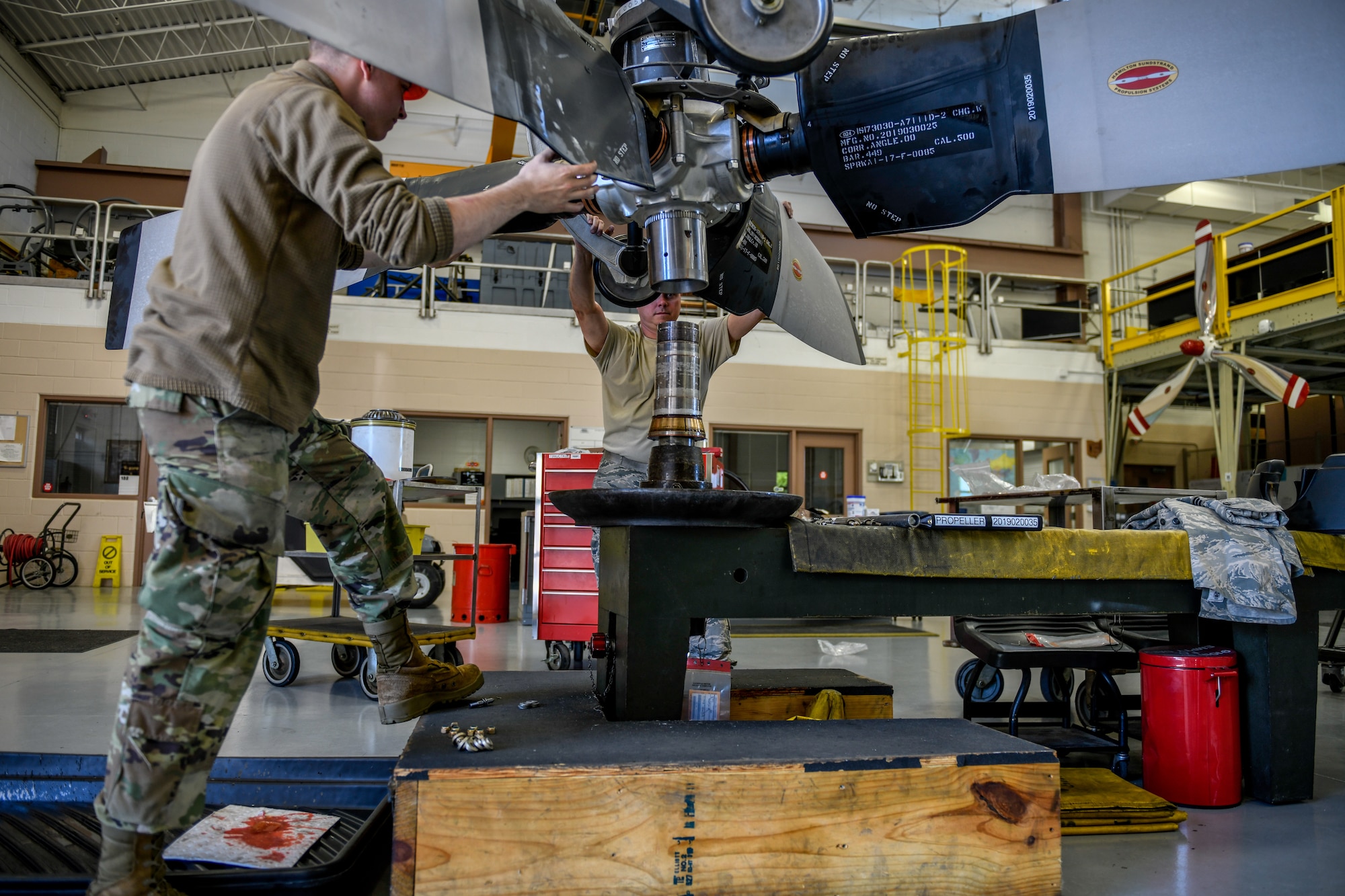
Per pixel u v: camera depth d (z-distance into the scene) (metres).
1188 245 12.82
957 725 1.50
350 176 1.09
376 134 1.31
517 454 10.73
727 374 9.37
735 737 1.38
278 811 1.65
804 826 1.21
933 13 9.97
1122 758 2.22
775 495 1.49
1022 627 2.66
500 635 5.23
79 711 2.75
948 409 9.72
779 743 1.34
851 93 1.28
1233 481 8.16
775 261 1.66
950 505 4.95
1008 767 1.30
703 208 1.40
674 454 1.59
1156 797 1.89
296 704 2.98
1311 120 1.18
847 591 1.64
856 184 1.36
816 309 1.80
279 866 1.37
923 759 1.27
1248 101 1.19
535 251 9.35
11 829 1.56
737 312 1.69
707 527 1.56
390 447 3.38
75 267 9.59
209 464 1.08
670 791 1.18
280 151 1.11
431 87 1.00
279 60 11.05
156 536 1.08
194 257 1.12
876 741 1.36
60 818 1.63
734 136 1.35
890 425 9.62
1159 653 2.01
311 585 5.98
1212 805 1.92
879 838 1.24
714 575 1.57
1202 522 1.98
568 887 1.14
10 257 9.20
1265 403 10.85
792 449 9.52
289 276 1.16
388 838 1.54
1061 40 1.23
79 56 10.27
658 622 1.53
